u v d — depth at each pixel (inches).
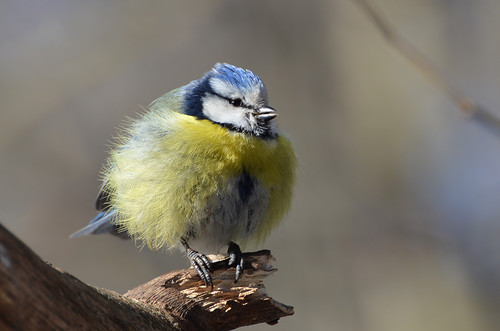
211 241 282.0
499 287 476.4
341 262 491.5
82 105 534.0
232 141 265.1
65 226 499.2
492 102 535.2
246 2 559.2
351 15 554.3
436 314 469.7
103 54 528.1
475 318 465.4
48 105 512.4
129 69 551.5
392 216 508.7
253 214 276.2
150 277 493.0
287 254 493.0
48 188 508.7
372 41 550.9
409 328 465.4
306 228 501.0
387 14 565.9
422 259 490.6
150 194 263.4
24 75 516.7
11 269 151.6
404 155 534.6
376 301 476.4
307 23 556.4
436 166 530.3
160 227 268.1
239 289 230.5
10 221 494.6
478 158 526.3
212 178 259.6
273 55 555.5
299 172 294.2
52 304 165.3
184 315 223.5
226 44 558.3
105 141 527.8
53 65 521.0
